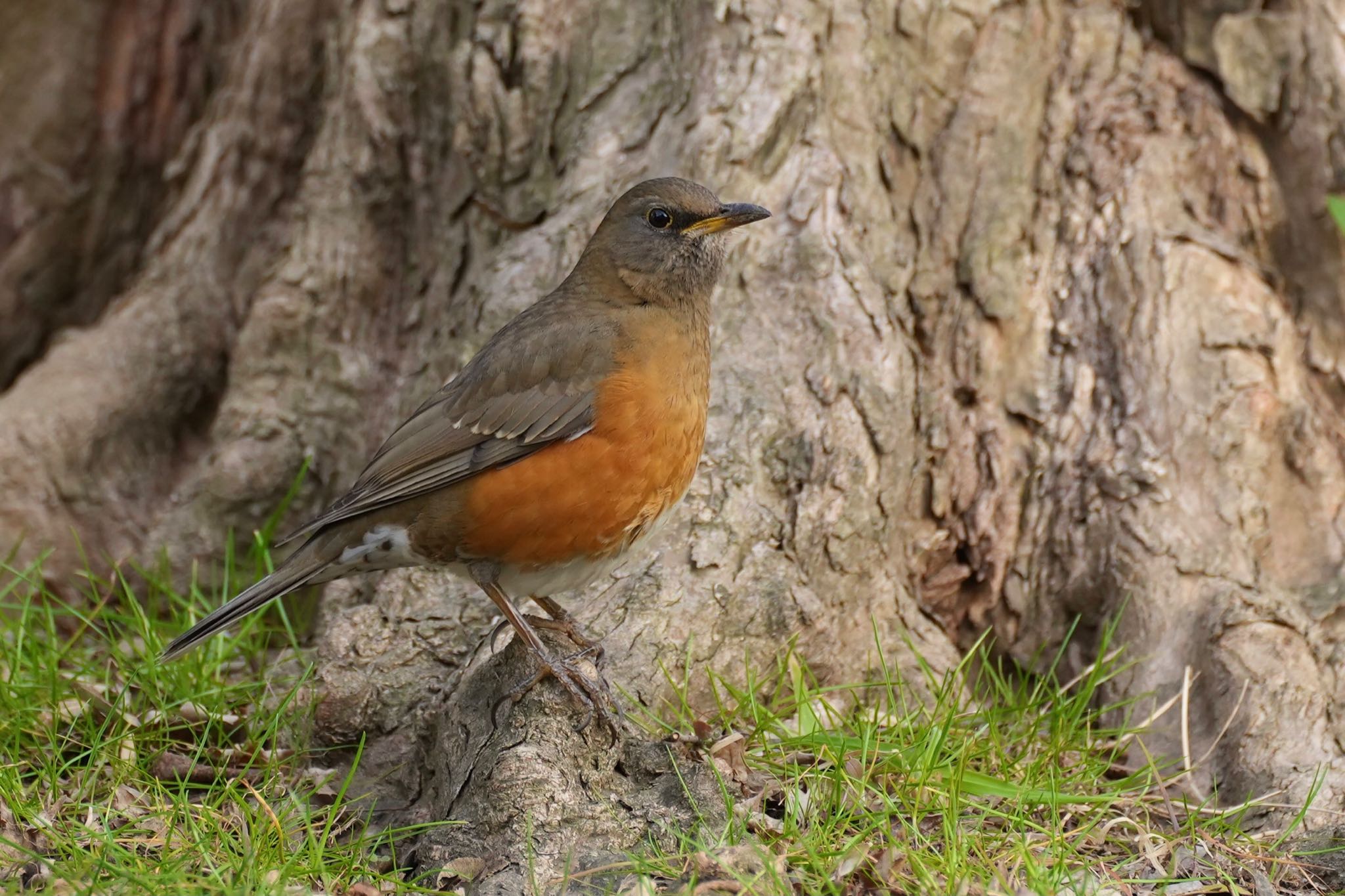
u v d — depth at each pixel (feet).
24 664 33.65
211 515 40.73
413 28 40.55
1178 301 38.47
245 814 27.61
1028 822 27.37
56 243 49.67
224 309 44.01
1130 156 39.68
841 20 38.29
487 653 32.35
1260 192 39.83
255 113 43.80
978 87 39.45
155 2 49.19
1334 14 39.34
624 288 29.81
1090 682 32.86
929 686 33.96
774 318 36.52
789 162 37.63
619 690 30.71
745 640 33.14
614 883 25.55
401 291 41.47
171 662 33.47
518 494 28.55
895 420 36.24
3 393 46.34
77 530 41.52
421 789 30.25
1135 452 37.68
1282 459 38.04
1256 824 30.09
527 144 39.45
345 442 40.98
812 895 24.79
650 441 28.91
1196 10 39.91
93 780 28.73
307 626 39.58
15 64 49.03
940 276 39.37
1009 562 38.60
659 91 38.52
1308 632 34.76
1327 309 39.32
